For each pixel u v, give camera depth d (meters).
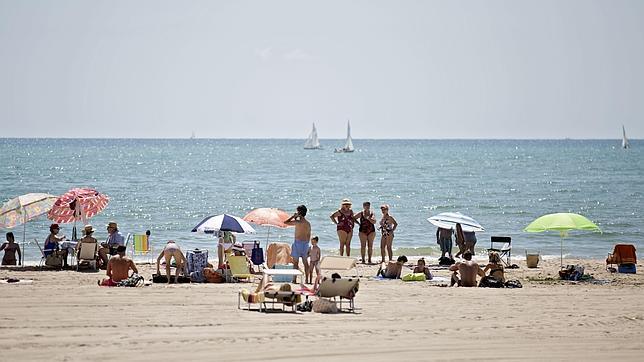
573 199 135.50
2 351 29.30
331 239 83.94
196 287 46.50
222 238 53.56
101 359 28.42
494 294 46.19
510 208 120.31
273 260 53.06
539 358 30.34
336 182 174.88
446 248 63.81
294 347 31.02
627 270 58.16
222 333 33.22
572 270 54.62
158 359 28.62
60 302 39.75
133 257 66.38
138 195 135.12
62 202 57.41
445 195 143.00
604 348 32.22
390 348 31.30
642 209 118.62
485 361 29.66
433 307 41.22
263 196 137.00
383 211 62.41
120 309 38.19
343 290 39.31
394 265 54.38
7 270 54.41
